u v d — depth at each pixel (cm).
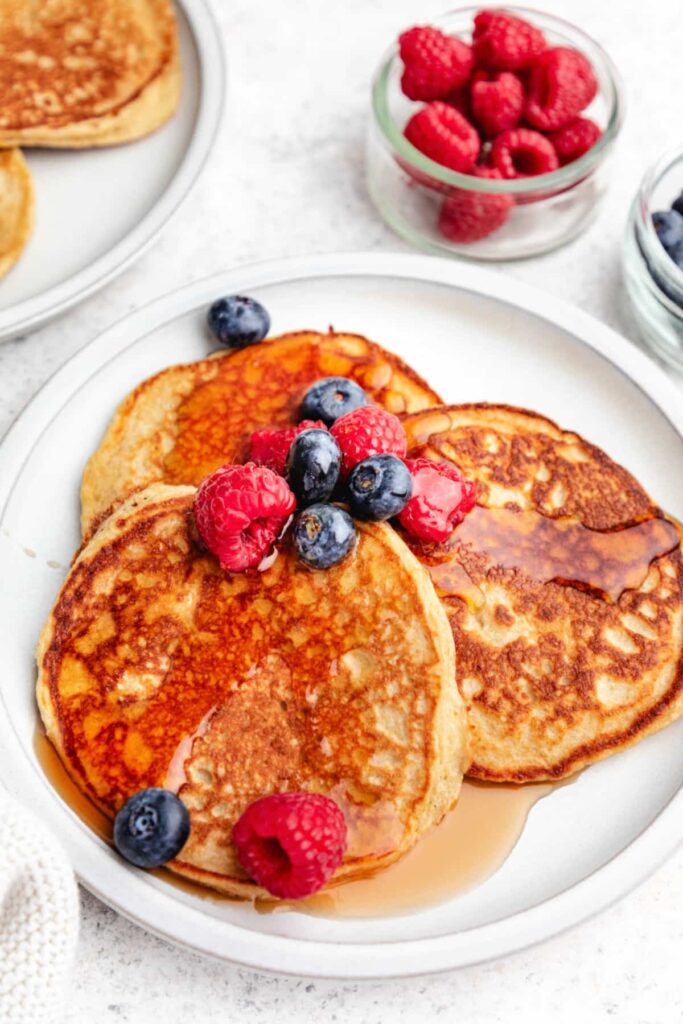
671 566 51
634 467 54
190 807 48
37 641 50
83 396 54
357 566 49
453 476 50
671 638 50
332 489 49
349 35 63
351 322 56
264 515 49
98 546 50
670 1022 48
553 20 59
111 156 59
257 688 49
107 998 48
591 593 51
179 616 50
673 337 56
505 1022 48
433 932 47
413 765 48
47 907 46
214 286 55
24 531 52
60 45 59
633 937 49
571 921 47
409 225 59
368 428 50
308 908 48
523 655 50
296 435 50
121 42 59
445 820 49
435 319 56
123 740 48
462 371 56
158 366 55
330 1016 48
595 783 49
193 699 49
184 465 52
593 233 60
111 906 47
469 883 48
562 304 55
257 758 48
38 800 48
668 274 55
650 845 48
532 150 57
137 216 58
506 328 56
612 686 50
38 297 55
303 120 61
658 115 62
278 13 63
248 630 49
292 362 54
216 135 58
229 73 62
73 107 58
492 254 59
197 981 48
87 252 57
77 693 49
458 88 58
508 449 52
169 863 47
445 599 50
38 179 58
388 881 48
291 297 56
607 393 55
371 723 48
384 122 57
